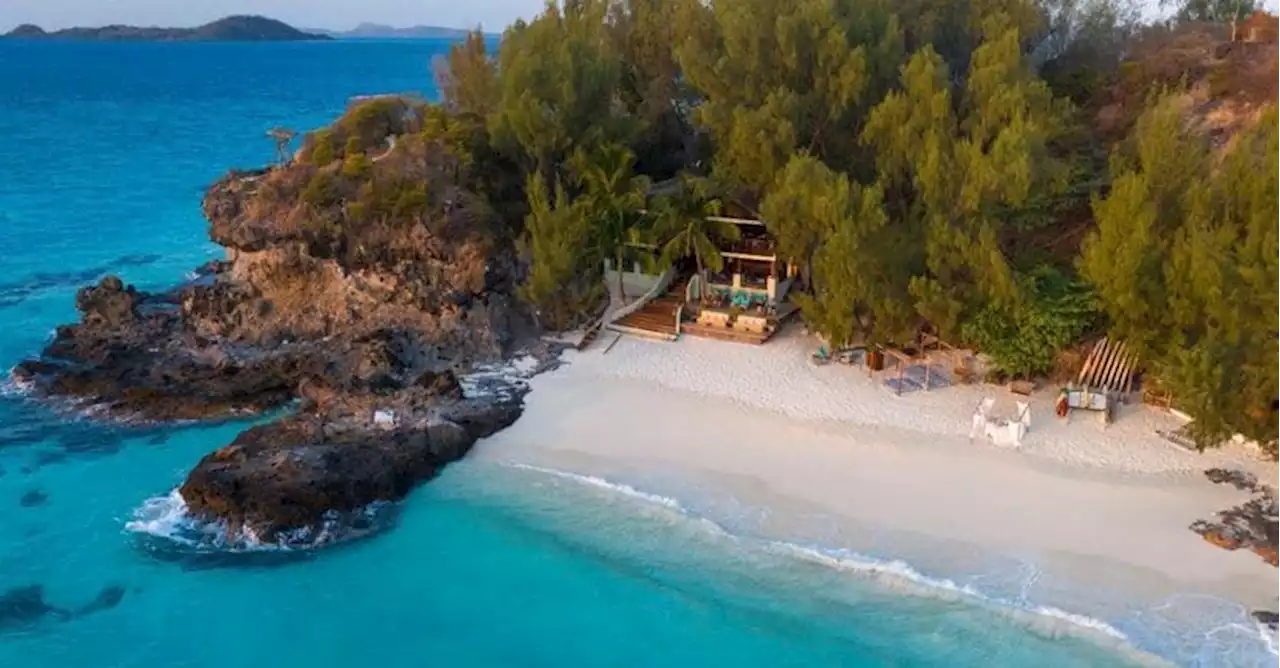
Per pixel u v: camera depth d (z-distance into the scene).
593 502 36.66
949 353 46.66
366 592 32.56
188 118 158.50
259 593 32.50
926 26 55.66
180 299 57.12
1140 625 29.47
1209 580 31.16
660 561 33.44
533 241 49.75
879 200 44.12
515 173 56.88
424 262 49.72
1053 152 52.00
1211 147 51.00
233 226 52.22
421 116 60.03
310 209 50.84
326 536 34.81
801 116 49.81
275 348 49.03
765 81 50.97
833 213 43.22
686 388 44.94
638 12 64.06
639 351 48.81
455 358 47.59
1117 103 58.66
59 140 130.12
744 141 48.59
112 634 30.56
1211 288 35.44
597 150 53.12
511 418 42.28
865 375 45.56
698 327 50.69
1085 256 41.03
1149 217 37.94
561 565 33.50
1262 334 34.81
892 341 44.94
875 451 39.22
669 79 62.97
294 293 51.38
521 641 30.34
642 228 53.09
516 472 38.66
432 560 33.97
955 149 43.34
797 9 50.22
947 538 33.69
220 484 36.06
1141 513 34.75
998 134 44.38
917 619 30.41
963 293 43.25
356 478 36.75
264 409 43.91
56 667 29.16
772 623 30.61
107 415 43.38
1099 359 42.88
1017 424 38.94
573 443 40.44
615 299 53.94
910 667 28.64
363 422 40.91
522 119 52.09
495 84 58.62
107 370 46.97
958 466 38.03
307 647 30.19
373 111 58.88
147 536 34.97
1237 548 32.62
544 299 49.62
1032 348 42.09
